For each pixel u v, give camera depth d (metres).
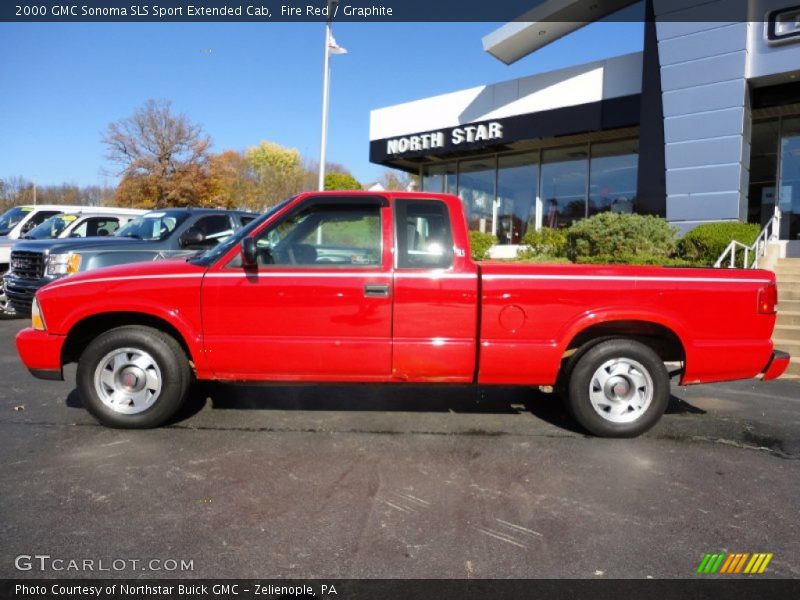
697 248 11.81
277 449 4.21
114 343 4.46
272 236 4.58
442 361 4.46
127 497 3.40
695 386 6.50
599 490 3.61
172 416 4.80
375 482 3.67
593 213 17.27
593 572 2.70
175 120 44.53
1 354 7.46
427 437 4.55
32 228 12.66
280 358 4.44
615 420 4.55
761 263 10.88
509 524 3.15
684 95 13.05
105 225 12.02
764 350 4.53
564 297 4.43
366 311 4.41
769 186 14.50
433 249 4.49
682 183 13.22
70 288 4.47
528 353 4.43
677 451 4.34
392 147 20.30
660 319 4.45
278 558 2.78
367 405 5.39
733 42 12.34
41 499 3.35
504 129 17.50
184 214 9.20
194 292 4.42
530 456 4.18
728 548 2.94
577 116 16.03
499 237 19.44
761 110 13.61
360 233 4.53
